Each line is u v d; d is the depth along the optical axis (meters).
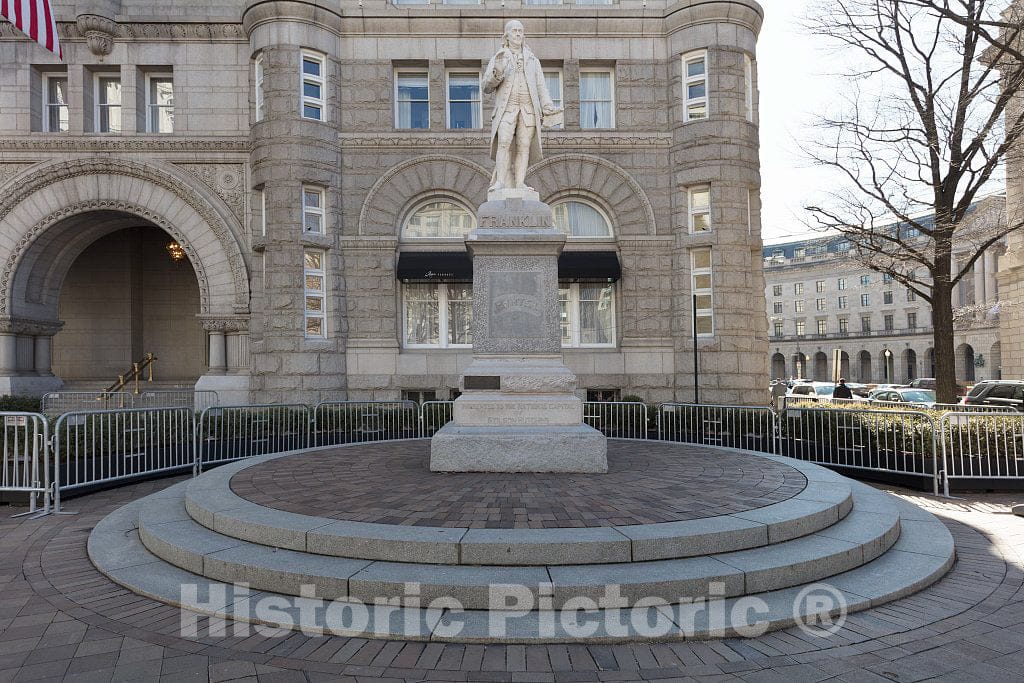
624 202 17.80
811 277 92.19
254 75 17.66
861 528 5.86
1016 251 27.88
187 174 18.11
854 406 16.48
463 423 7.86
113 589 5.08
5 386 17.66
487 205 8.38
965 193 14.89
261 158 16.86
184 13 18.23
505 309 8.20
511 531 5.01
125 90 18.33
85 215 18.50
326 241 16.98
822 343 90.06
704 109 17.58
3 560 5.96
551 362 8.14
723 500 6.11
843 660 3.90
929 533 6.43
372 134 17.45
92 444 9.39
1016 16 14.42
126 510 7.54
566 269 17.16
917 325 79.06
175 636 4.20
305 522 5.36
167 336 23.67
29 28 13.78
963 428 9.62
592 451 7.54
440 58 17.80
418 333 18.09
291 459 8.95
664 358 17.55
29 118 18.20
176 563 5.38
